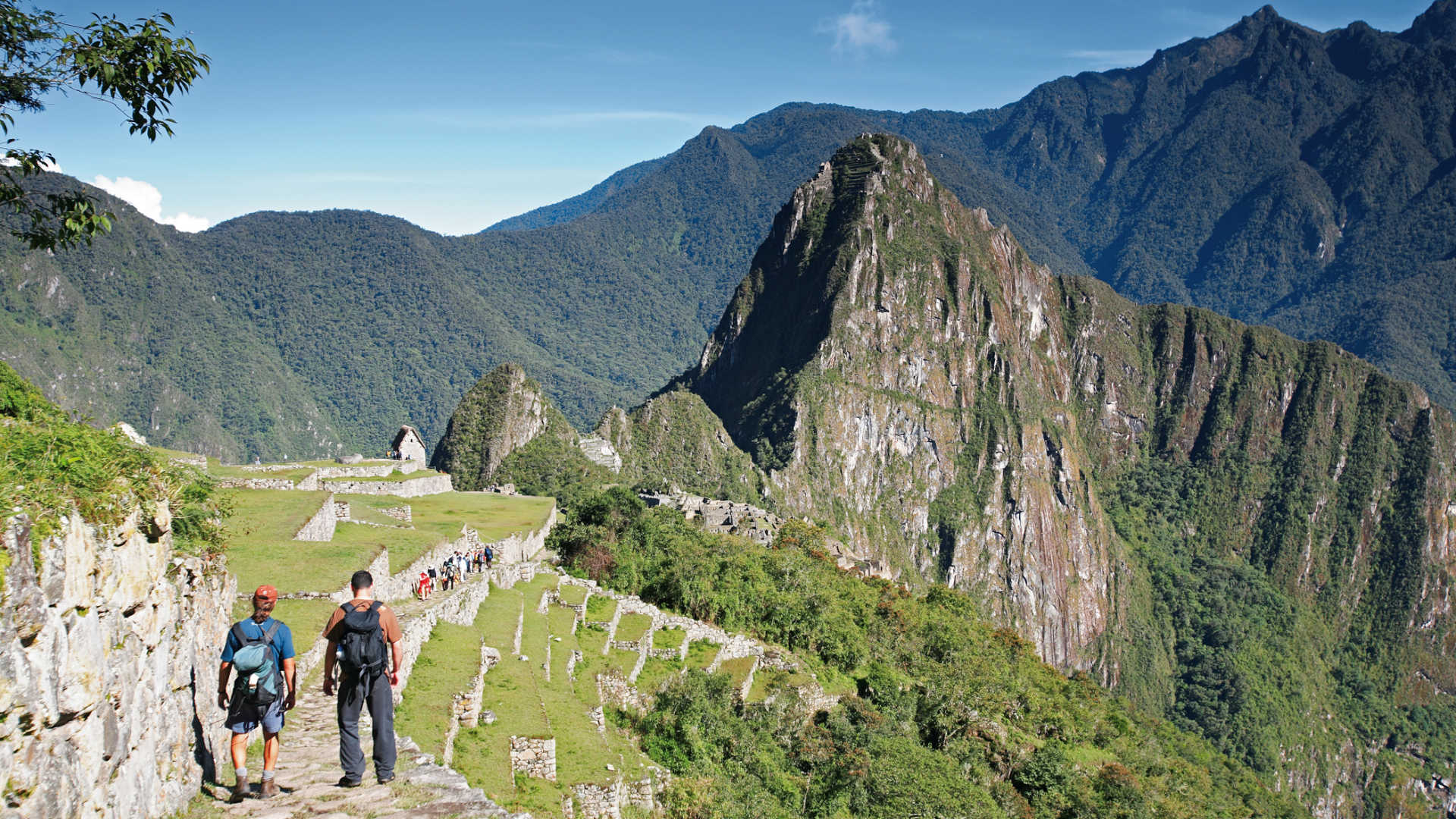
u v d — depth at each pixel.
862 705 51.09
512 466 152.38
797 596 61.59
